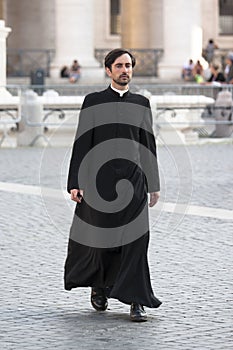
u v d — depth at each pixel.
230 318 9.52
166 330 9.12
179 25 44.09
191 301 10.23
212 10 52.22
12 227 14.78
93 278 9.68
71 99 27.97
